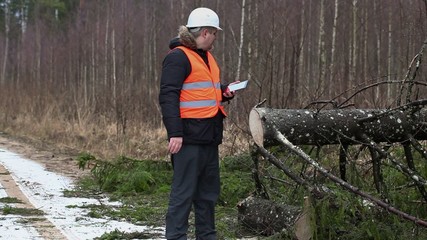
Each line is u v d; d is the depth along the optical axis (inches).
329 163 308.2
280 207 249.6
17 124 943.0
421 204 257.4
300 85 632.4
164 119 207.9
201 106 211.9
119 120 751.7
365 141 253.4
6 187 389.7
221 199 317.7
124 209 312.3
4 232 262.2
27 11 2126.0
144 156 562.6
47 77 1520.7
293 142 249.6
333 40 814.5
